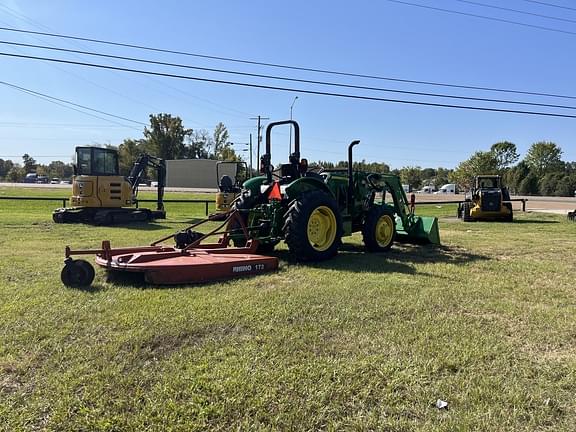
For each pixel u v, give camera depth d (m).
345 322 4.12
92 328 3.85
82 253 5.59
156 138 80.81
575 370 3.27
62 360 3.24
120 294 4.92
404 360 3.34
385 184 9.30
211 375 3.03
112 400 2.71
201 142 85.75
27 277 5.76
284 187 7.42
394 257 7.90
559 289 5.62
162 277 5.35
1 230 11.61
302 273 6.23
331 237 7.51
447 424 2.55
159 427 2.47
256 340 3.65
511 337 3.91
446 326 4.08
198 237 6.89
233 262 5.88
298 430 2.49
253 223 7.66
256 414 2.61
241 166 16.39
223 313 4.27
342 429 2.52
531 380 3.12
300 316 4.26
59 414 2.56
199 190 52.81
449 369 3.24
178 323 3.97
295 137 7.68
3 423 2.49
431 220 9.74
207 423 2.53
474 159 77.31
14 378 2.98
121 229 12.30
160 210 16.95
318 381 2.99
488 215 17.80
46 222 14.09
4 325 3.89
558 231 13.52
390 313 4.43
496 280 6.03
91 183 14.23
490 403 2.80
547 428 2.57
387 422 2.57
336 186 8.29
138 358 3.29
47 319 4.05
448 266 6.96
